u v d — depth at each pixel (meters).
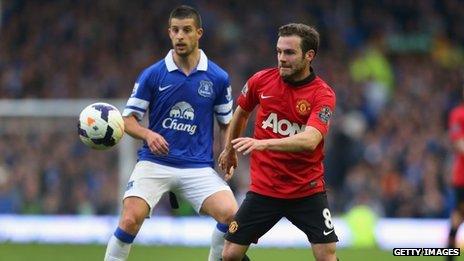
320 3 98.88
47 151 69.25
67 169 68.62
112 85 88.00
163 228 60.16
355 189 71.38
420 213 71.12
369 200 71.06
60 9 96.50
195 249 50.72
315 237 29.00
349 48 95.69
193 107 32.84
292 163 28.92
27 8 96.56
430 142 77.00
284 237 58.81
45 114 70.00
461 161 47.28
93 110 31.72
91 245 52.53
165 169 32.66
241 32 95.44
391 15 100.62
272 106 29.12
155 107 32.91
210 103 33.16
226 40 94.25
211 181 32.84
